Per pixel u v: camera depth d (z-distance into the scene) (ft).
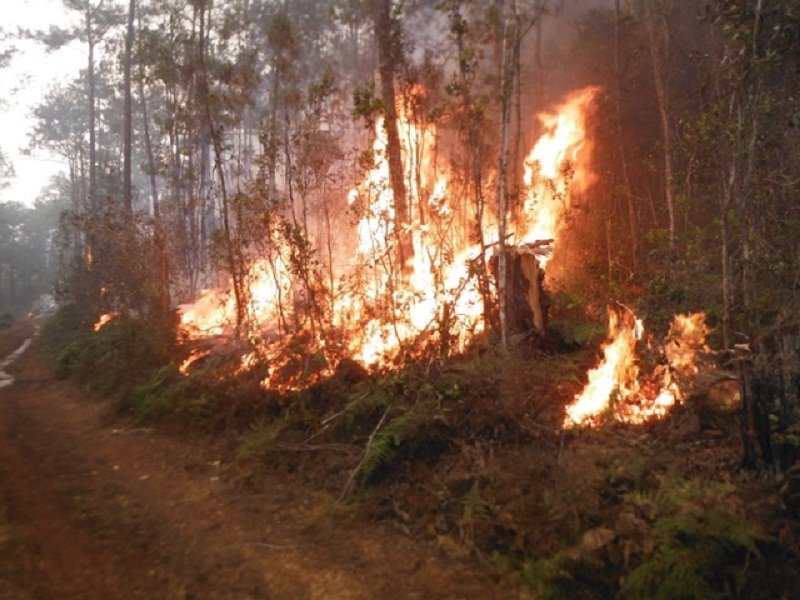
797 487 16.85
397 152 34.91
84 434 31.71
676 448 19.25
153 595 16.15
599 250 44.04
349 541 19.06
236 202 37.91
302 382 28.84
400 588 16.52
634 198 46.34
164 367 36.63
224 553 18.43
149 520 20.71
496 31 30.76
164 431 30.55
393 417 24.57
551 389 23.98
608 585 15.74
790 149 19.10
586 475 18.06
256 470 24.41
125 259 59.93
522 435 22.07
